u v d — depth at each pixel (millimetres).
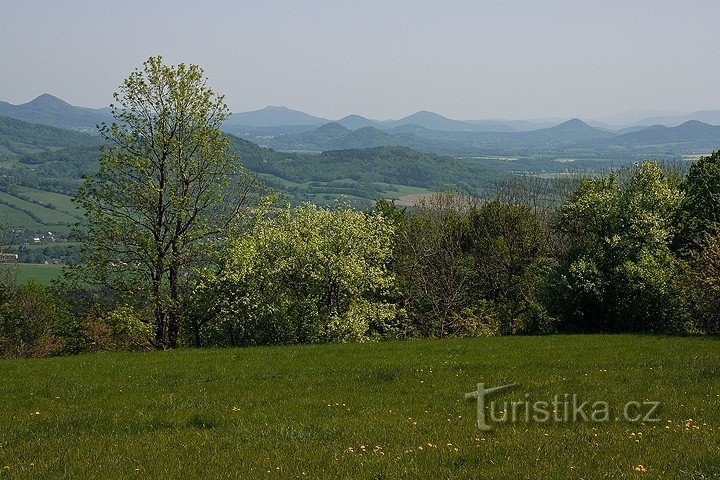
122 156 39094
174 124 40062
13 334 55344
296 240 43281
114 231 38281
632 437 13742
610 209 48094
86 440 15641
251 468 12391
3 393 22812
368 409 18422
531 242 63750
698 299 42375
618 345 32406
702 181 52594
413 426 15828
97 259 38938
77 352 41281
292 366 27141
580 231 50781
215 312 42031
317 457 13039
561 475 11055
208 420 17609
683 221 50188
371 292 49969
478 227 72562
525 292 56594
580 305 48188
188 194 40219
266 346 36906
